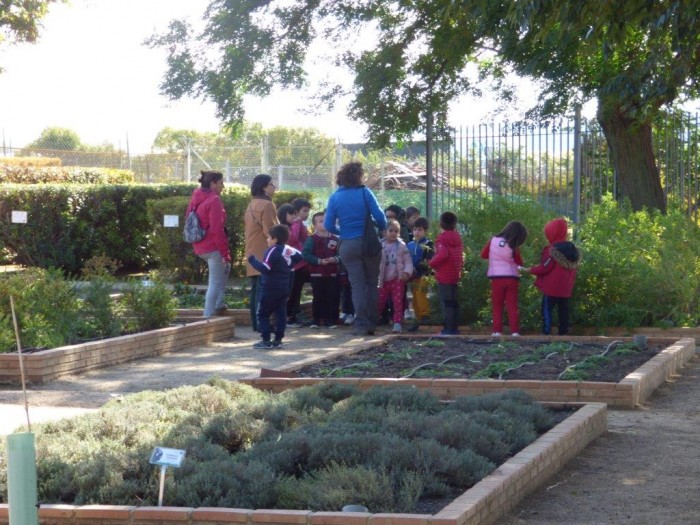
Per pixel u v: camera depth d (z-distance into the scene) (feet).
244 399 26.73
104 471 19.53
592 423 25.36
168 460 18.01
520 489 20.12
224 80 63.87
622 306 45.52
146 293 43.47
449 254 45.01
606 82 50.31
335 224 45.96
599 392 29.53
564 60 55.47
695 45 40.93
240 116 65.82
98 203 78.13
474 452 20.92
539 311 46.14
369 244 45.37
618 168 57.62
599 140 58.44
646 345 38.01
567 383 29.66
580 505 19.86
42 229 76.69
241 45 63.41
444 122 61.87
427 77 62.08
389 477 18.99
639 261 46.73
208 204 47.11
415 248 48.16
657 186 57.67
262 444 21.33
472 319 48.01
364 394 26.84
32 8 81.05
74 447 21.34
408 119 61.52
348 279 50.60
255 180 47.78
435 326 48.16
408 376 32.07
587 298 46.39
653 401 30.71
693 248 47.19
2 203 76.59
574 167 56.24
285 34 63.98
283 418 24.30
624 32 30.30
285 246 42.88
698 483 21.36
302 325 50.52
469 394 30.09
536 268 44.14
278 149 107.34
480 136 59.00
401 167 94.53
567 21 29.78
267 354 40.88
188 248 68.69
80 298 42.70
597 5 29.68
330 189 97.81
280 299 42.55
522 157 58.03
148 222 80.07
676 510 19.44
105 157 114.32
